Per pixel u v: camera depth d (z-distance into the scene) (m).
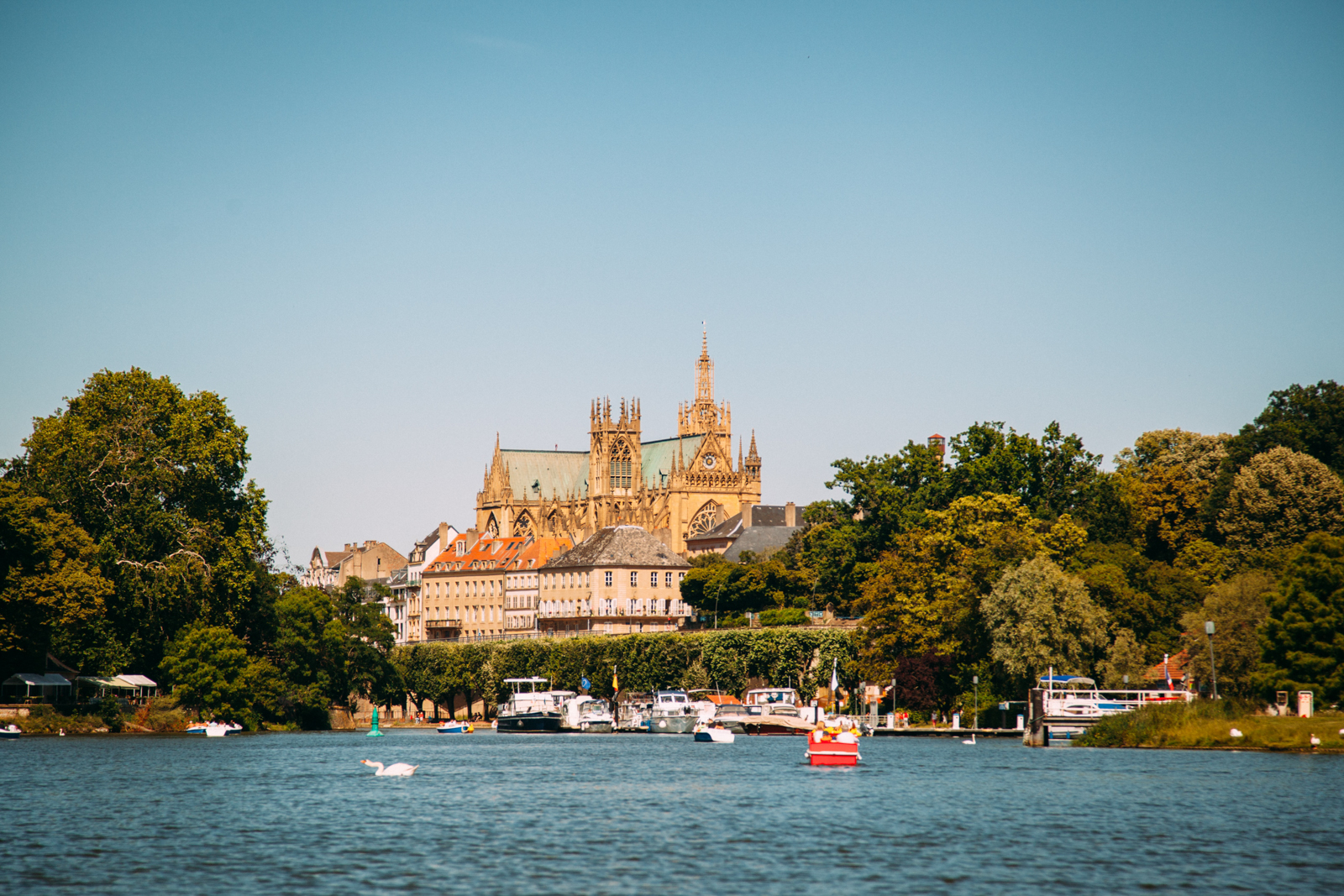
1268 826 72.19
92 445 161.00
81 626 153.62
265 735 178.50
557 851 64.25
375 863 61.03
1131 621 163.00
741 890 55.75
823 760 116.38
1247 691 142.00
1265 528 188.38
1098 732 129.25
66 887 55.97
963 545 181.12
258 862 61.16
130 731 167.25
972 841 67.50
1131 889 56.50
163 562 162.50
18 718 160.25
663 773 109.38
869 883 57.19
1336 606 120.81
